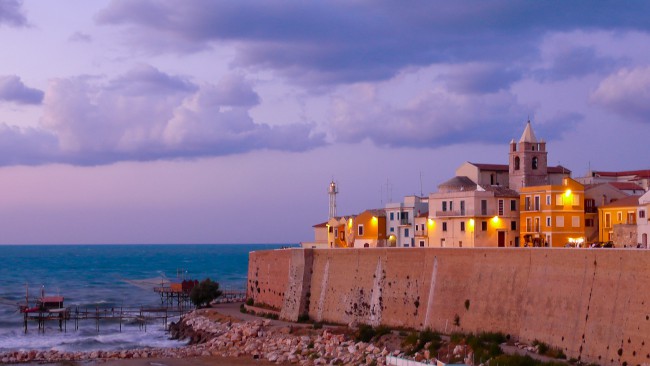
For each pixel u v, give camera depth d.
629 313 89.69
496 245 142.50
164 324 175.25
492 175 159.00
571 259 100.25
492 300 111.94
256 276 164.62
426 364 98.81
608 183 152.38
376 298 130.38
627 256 91.62
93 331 167.38
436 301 120.81
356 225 175.88
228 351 130.25
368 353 113.25
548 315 102.06
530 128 153.50
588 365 92.19
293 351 122.31
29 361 129.00
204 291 180.88
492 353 99.75
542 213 138.00
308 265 145.75
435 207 151.25
